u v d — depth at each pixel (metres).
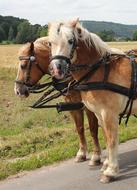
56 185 5.71
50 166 6.57
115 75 5.53
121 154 6.90
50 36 5.29
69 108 6.32
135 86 5.59
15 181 5.99
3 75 21.58
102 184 5.62
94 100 5.53
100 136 8.05
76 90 5.96
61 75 5.25
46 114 11.32
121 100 5.54
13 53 41.19
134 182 5.63
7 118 11.37
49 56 6.38
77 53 5.52
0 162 6.73
